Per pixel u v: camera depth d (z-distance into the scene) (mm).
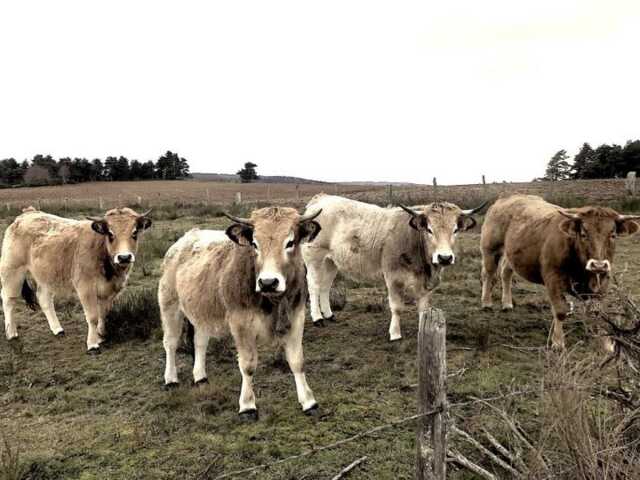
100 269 7016
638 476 2973
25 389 5836
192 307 5273
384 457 4094
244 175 102188
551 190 24469
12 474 3986
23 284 7859
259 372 5977
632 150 54125
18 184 91188
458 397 5016
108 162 101750
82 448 4508
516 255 7055
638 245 11625
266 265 4359
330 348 6754
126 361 6621
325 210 7906
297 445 4352
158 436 4656
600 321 3928
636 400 3502
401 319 7840
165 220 20297
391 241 6949
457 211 6457
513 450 3846
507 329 7031
